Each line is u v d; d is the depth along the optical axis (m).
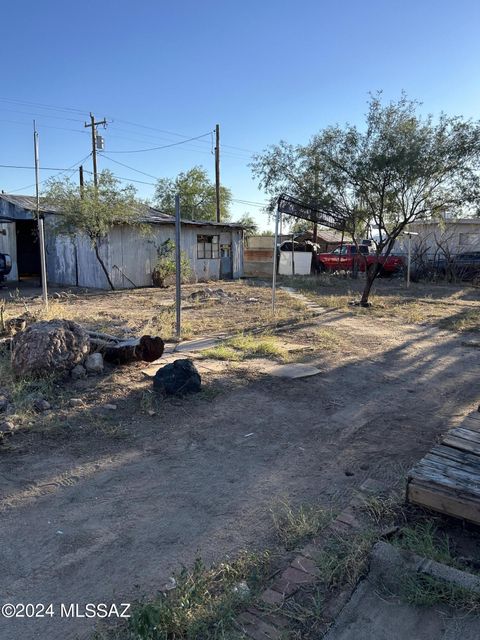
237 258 22.28
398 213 12.07
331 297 14.33
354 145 11.22
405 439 4.33
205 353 6.95
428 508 2.90
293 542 2.78
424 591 2.29
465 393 5.71
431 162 10.84
